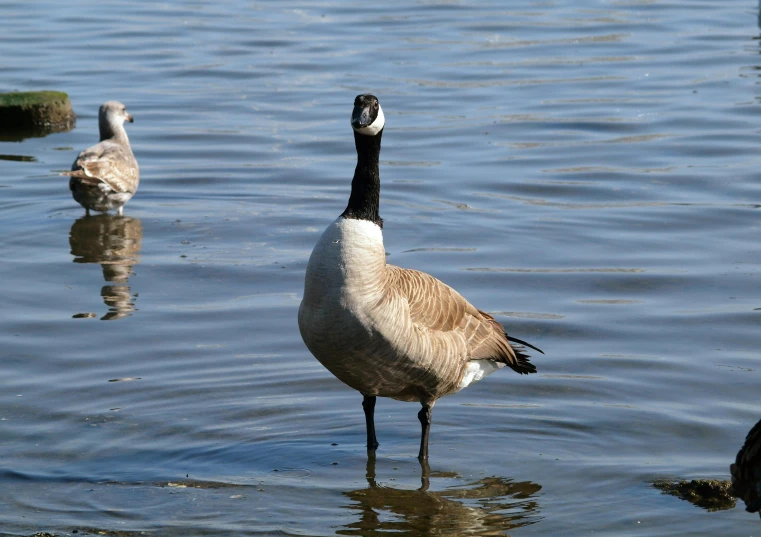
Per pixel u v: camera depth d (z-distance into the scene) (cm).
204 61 3181
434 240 1709
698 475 976
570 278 1526
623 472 989
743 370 1208
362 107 949
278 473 998
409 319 956
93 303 1438
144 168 2197
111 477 977
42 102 2588
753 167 2083
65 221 1850
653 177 2039
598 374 1211
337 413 1138
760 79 2820
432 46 3344
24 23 3753
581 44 3341
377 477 993
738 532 870
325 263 933
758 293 1447
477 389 1196
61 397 1142
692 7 3956
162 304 1435
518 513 916
